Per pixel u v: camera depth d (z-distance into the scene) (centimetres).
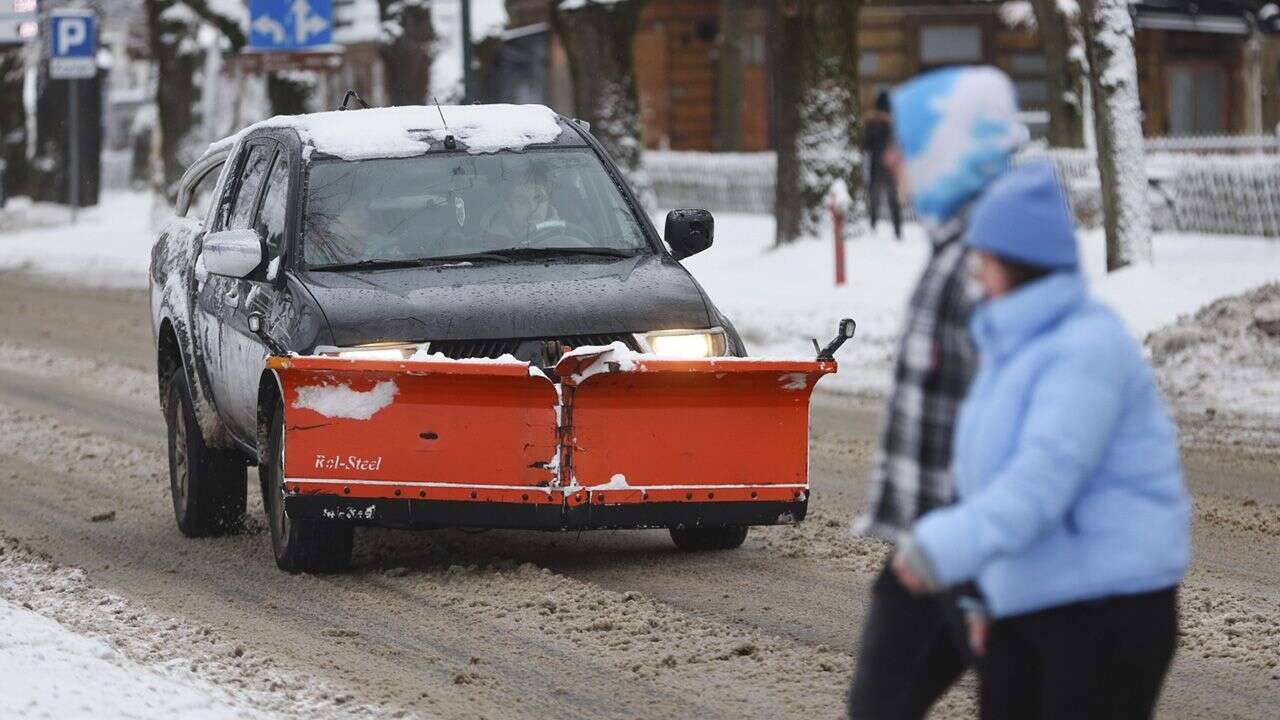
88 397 3297
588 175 1980
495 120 2028
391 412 1631
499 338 1698
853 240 5297
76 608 1633
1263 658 1435
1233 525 2012
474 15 6606
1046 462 747
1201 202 5266
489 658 1451
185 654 1455
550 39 10181
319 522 1727
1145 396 781
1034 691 820
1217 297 3803
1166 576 783
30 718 1172
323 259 1830
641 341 1728
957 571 746
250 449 1878
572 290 1762
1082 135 6825
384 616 1597
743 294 4609
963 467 791
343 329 1688
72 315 4956
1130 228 4109
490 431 1638
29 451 2652
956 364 823
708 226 1958
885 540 1922
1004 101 810
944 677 884
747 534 1967
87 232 8419
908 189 834
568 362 1608
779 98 5378
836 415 2978
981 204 776
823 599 1658
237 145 2136
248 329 1817
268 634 1534
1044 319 771
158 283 2216
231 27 7406
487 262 1855
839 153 5303
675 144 9862
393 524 1644
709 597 1669
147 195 11312
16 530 2044
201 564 1845
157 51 8425
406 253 1856
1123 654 790
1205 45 9125
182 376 2036
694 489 1669
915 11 9056
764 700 1324
